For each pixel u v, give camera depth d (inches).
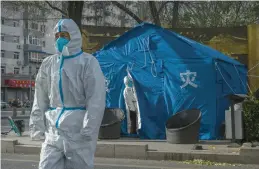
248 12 1449.3
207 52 700.0
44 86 231.1
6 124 1157.7
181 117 645.9
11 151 584.1
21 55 3558.1
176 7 1290.6
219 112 680.4
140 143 584.1
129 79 710.5
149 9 1316.4
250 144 553.0
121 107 716.7
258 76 868.0
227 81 697.6
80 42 223.3
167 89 693.3
